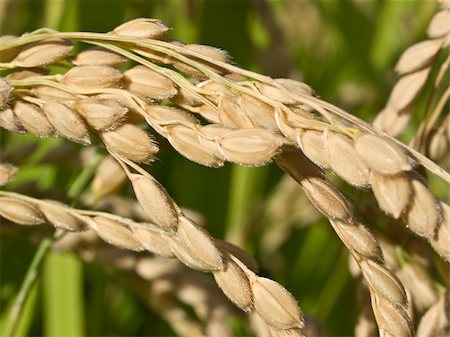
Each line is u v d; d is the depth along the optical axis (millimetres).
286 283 268
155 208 135
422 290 169
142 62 140
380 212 169
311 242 275
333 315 253
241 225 262
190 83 137
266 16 262
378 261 136
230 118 133
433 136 170
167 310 206
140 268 198
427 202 125
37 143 198
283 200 265
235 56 267
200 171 260
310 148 126
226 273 136
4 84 139
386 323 136
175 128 133
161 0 297
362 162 123
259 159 128
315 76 309
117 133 136
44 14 275
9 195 154
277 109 130
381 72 284
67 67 152
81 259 211
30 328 252
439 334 168
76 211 151
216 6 263
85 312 251
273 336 136
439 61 252
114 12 247
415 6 315
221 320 200
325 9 307
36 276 183
